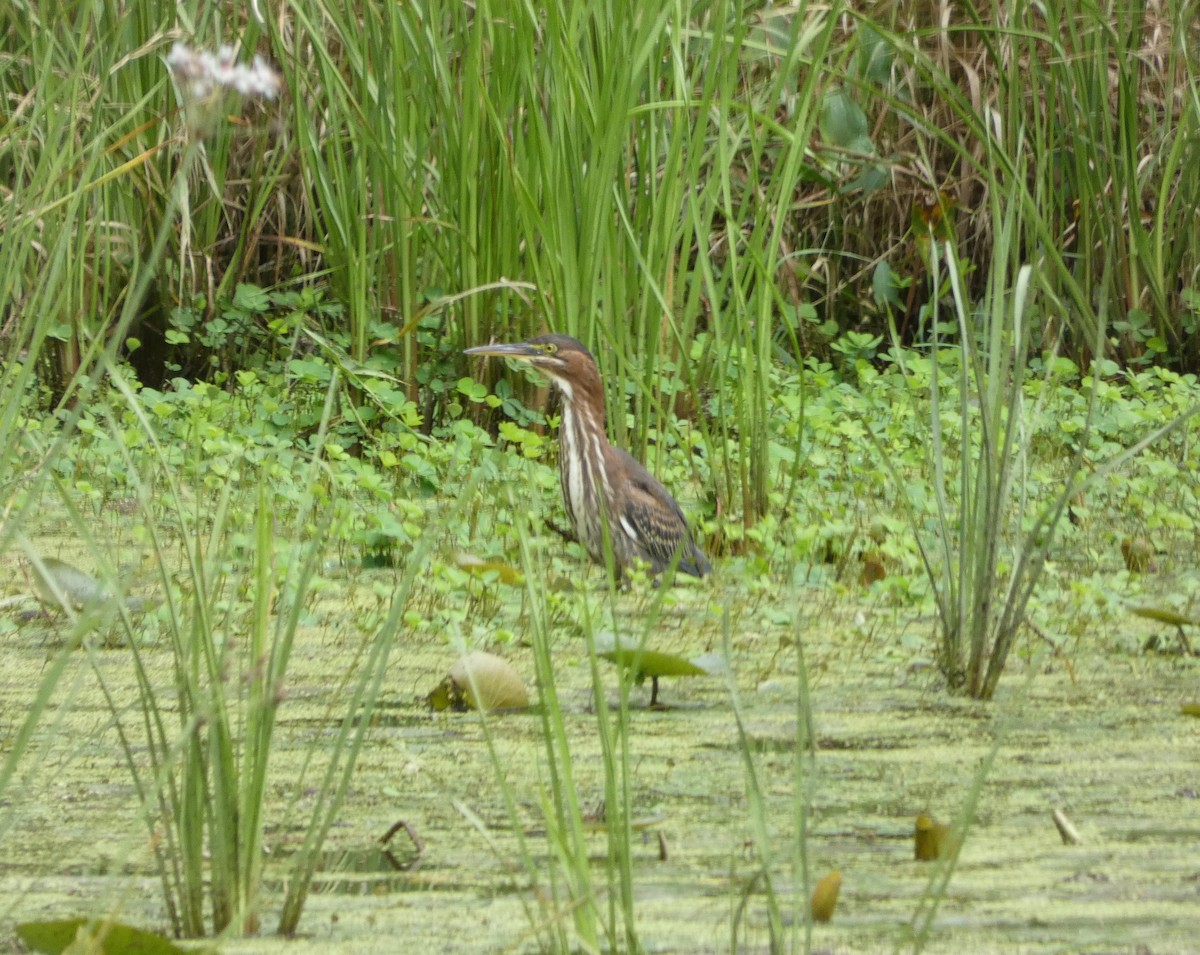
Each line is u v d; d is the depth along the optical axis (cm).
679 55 1294
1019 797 675
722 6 1254
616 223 1477
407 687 859
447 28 1656
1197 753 744
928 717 809
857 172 2020
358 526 1205
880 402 1720
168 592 554
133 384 1642
